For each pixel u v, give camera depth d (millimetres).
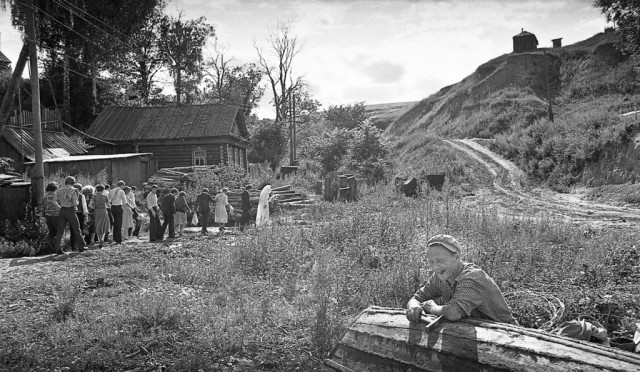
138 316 6531
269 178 29531
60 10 33344
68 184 13648
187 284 8781
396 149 54344
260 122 53938
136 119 36062
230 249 10672
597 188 24609
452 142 46594
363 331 3625
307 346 5730
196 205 17031
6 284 9133
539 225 12945
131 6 41594
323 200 25281
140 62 52875
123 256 12188
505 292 6531
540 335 2836
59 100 42875
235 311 6707
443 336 3109
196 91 57750
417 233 12062
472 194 28406
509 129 46969
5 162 22547
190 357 5328
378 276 7695
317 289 7508
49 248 14477
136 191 21328
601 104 44875
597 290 6672
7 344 5828
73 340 5824
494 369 2736
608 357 2539
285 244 10656
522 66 63094
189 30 54125
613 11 27812
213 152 34312
